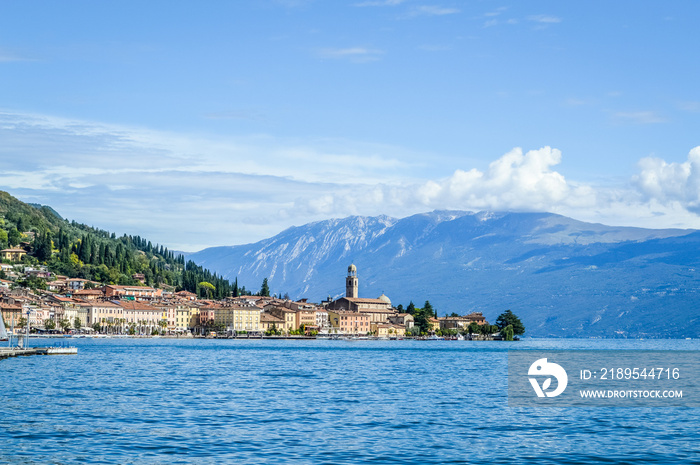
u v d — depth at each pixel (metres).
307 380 156.62
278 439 82.88
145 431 86.69
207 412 102.75
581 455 77.31
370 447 79.44
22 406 107.00
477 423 96.38
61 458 72.88
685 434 89.75
